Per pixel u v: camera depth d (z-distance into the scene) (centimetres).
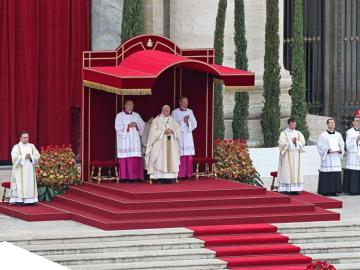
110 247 5684
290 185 6750
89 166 6594
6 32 7488
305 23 8681
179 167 6662
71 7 7656
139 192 6144
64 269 3384
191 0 7938
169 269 5588
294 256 5762
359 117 7062
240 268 5650
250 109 7969
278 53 7781
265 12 8056
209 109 6831
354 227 6084
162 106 6769
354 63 8569
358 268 5756
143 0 7850
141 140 6606
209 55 6788
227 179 6788
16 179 6356
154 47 6688
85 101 6625
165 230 5869
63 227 5953
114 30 7862
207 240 5800
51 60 7612
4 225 6006
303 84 7850
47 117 7650
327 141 6919
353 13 8544
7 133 7556
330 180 6931
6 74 7506
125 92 6238
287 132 6756
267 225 6006
